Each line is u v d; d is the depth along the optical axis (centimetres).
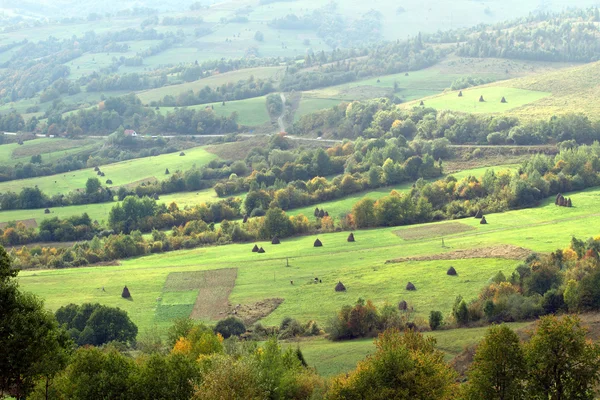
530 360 18750
